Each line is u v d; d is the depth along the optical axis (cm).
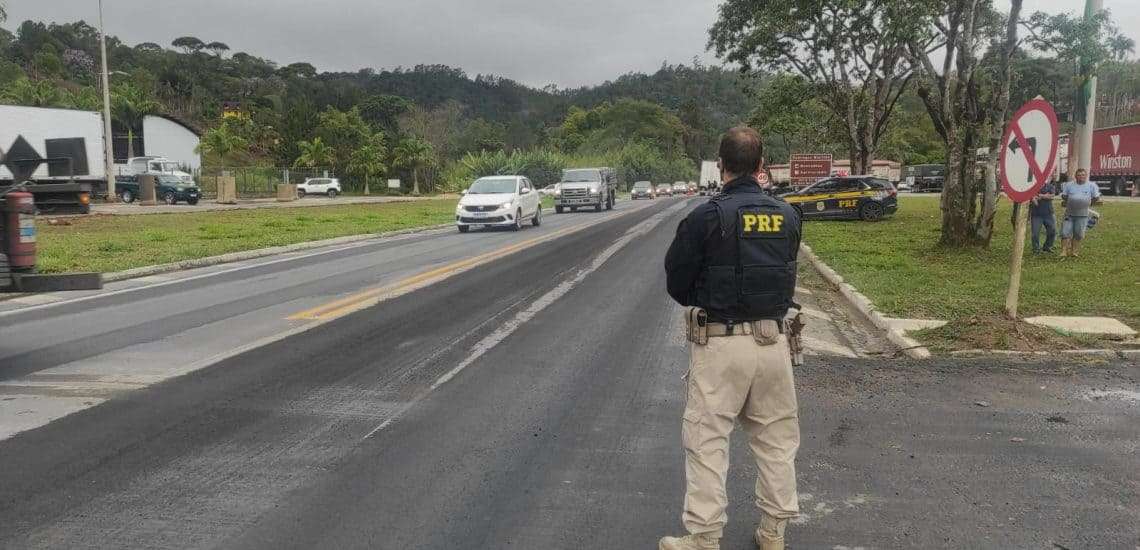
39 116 2775
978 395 612
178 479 437
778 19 2970
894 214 3127
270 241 1938
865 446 497
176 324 888
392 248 1870
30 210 733
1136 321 877
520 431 523
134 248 1723
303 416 552
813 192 2789
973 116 1602
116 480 434
